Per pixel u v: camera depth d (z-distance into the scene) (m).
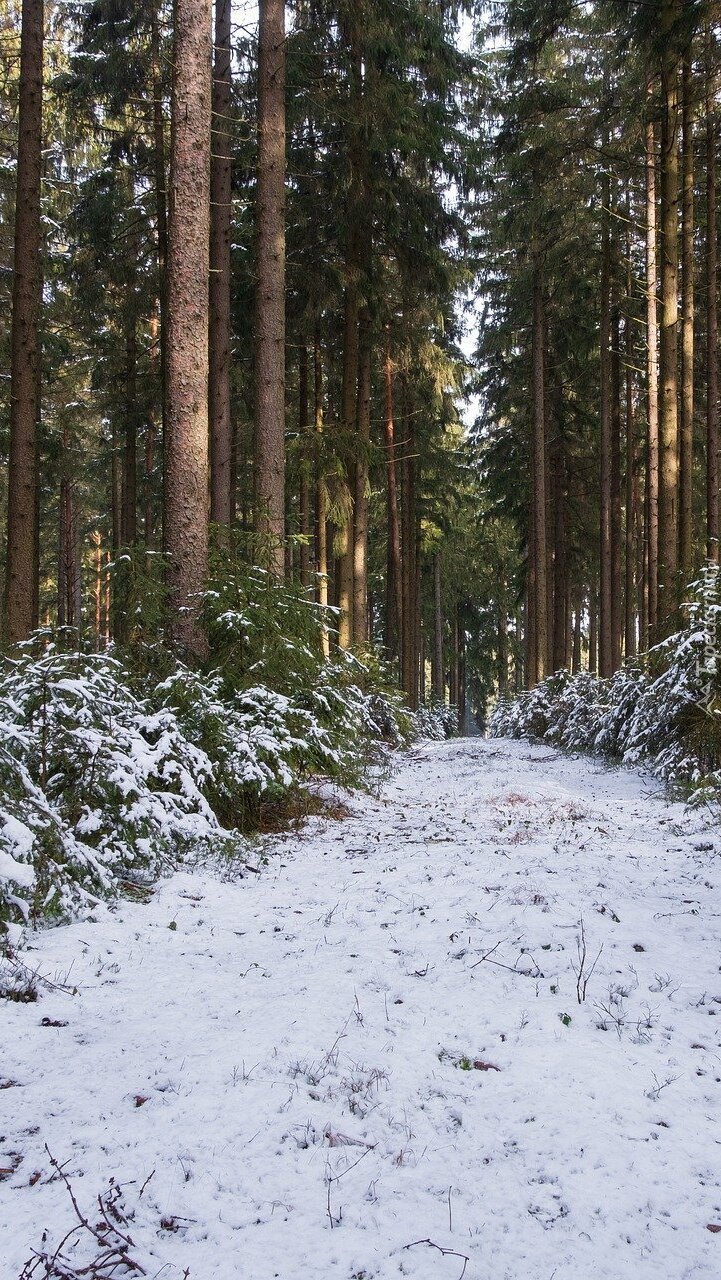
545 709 20.84
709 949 4.53
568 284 22.70
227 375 14.79
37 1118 2.78
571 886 5.46
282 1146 2.62
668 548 14.69
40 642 7.45
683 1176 2.50
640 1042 3.39
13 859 4.77
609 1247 2.20
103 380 20.33
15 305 12.00
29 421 12.05
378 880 6.07
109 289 18.55
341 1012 3.64
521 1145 2.64
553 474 28.62
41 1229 2.20
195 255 9.30
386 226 16.88
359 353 18.55
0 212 17.92
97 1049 3.32
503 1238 2.23
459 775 13.52
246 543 10.23
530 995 3.84
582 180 18.34
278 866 6.80
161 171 16.31
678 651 11.12
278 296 12.52
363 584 18.27
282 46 12.56
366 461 16.06
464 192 17.30
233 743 7.80
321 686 9.86
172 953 4.57
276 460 12.43
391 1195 2.39
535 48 16.84
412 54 15.17
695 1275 2.11
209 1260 2.12
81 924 4.92
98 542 37.38
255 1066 3.12
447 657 45.53
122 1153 2.55
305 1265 2.11
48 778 6.18
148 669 8.49
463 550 39.78
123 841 6.01
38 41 11.93
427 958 4.34
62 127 18.64
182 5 9.20
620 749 14.21
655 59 14.30
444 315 19.38
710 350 15.89
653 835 7.84
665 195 14.86
